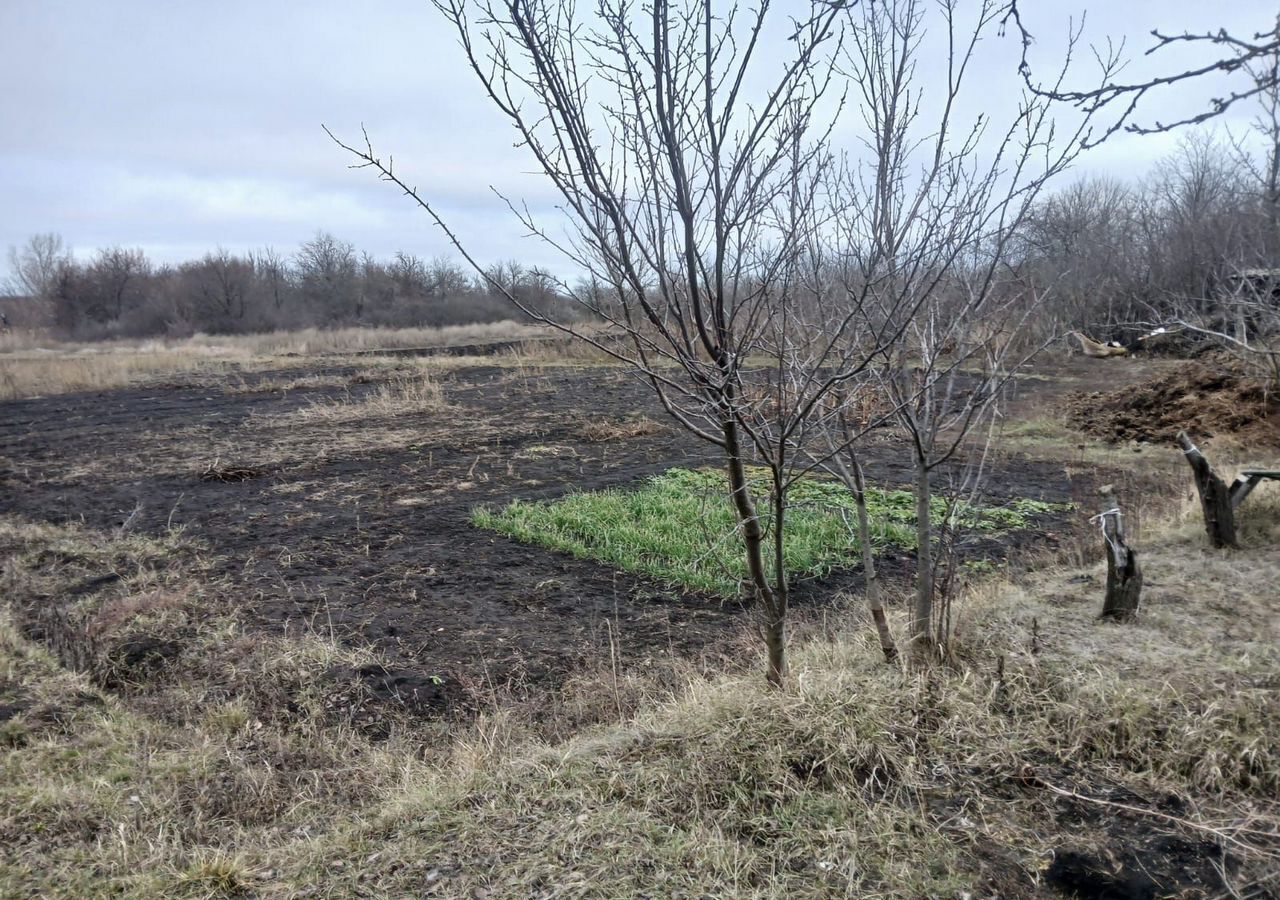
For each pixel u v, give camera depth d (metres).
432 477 11.10
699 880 3.00
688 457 11.80
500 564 7.56
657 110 2.88
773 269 3.16
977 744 3.54
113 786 4.24
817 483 9.82
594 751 3.79
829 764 3.46
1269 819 3.07
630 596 6.75
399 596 6.86
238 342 43.53
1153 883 2.88
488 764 3.90
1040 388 16.75
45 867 3.58
